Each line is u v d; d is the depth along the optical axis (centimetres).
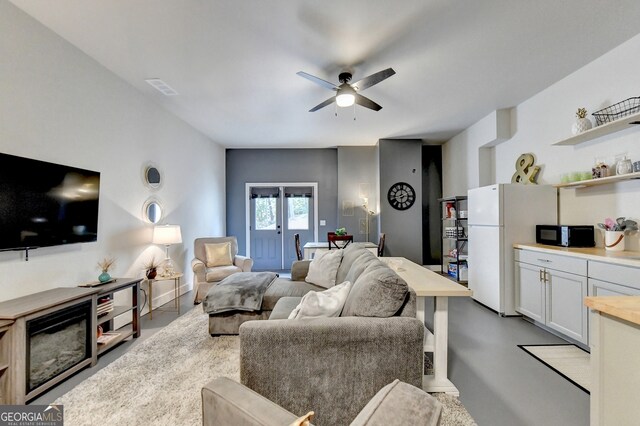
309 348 152
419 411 73
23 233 214
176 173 450
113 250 317
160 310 381
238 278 329
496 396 195
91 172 276
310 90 356
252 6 213
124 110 333
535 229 348
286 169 671
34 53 231
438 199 613
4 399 179
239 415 86
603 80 284
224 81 332
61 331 214
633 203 264
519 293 339
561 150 339
